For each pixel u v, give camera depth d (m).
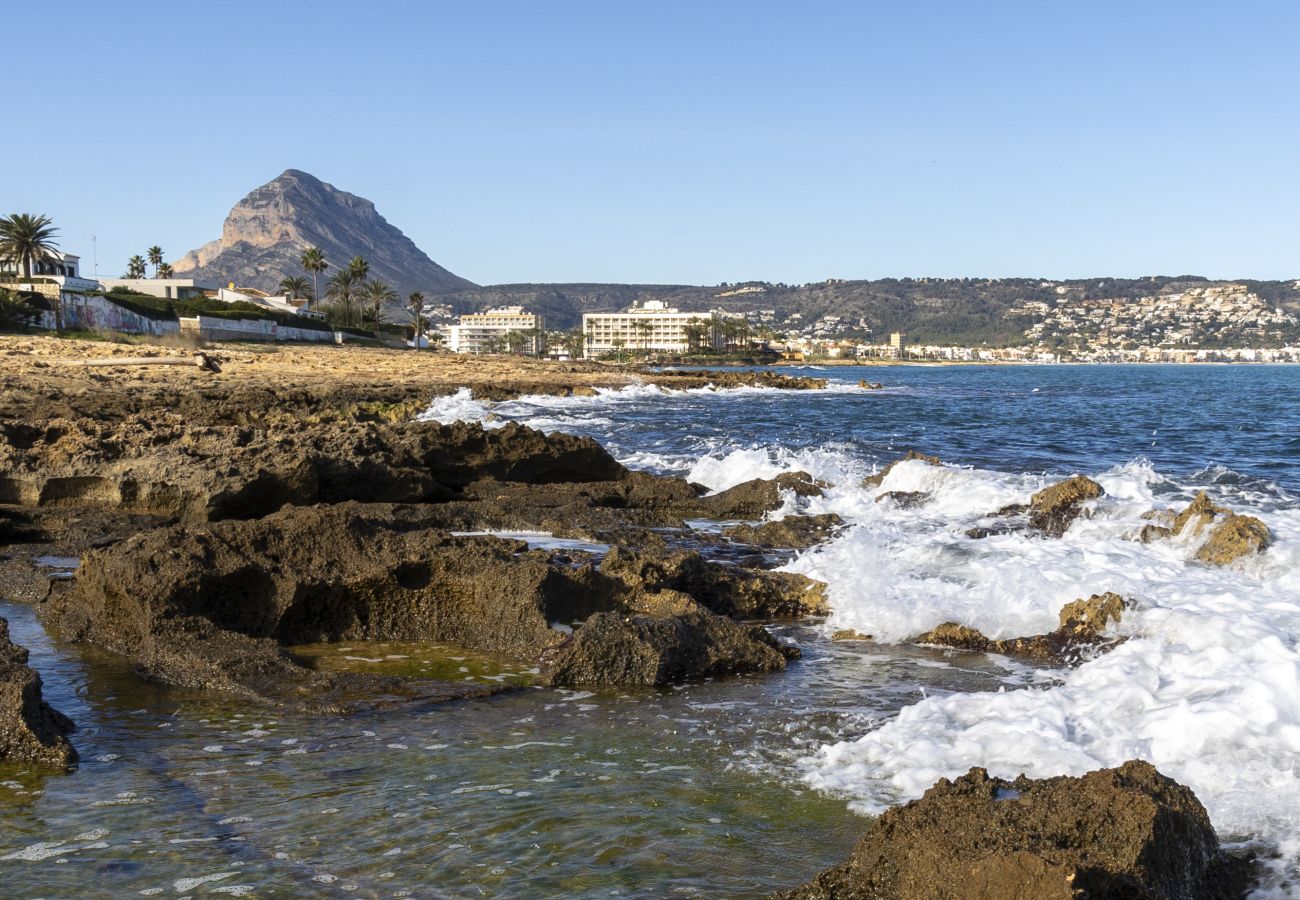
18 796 6.96
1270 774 6.95
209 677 9.45
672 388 84.44
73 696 9.18
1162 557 14.27
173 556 10.77
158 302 106.19
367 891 5.65
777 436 40.25
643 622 10.23
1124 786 5.48
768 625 12.33
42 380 42.28
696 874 5.84
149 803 6.84
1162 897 4.93
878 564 13.82
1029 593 12.39
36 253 110.75
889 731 8.09
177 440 20.42
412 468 20.89
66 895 5.62
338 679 9.52
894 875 5.34
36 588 12.88
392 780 7.24
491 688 9.49
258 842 6.24
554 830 6.41
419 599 11.52
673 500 21.58
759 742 8.08
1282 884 5.64
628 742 8.09
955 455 32.47
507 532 17.12
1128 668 9.30
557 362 116.62
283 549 11.38
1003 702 8.57
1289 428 47.53
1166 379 158.00
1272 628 10.38
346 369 68.69
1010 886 4.83
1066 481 17.95
